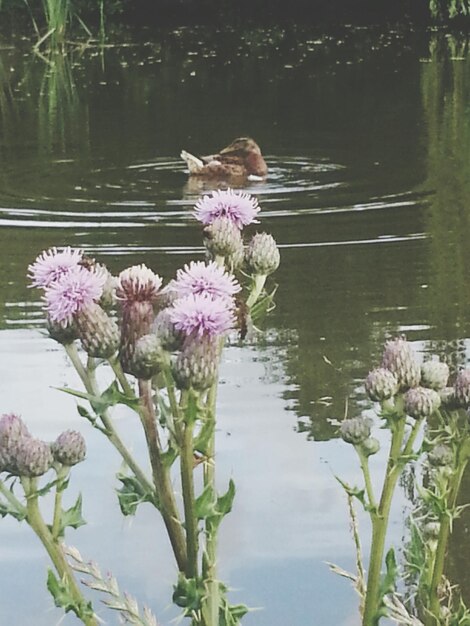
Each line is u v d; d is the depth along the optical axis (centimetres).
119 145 1189
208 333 236
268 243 290
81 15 2205
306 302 714
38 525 248
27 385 583
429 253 814
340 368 603
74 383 583
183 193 996
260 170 1050
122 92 1520
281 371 599
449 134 1204
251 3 2269
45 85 1594
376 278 759
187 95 1484
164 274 776
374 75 1591
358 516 454
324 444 512
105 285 269
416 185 1003
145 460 495
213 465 256
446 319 681
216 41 1978
